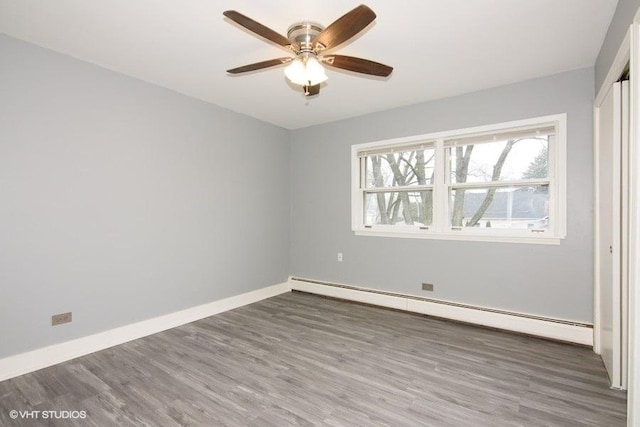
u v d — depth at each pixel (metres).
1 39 2.24
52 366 2.44
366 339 2.96
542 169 3.08
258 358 2.58
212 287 3.68
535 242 3.03
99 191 2.74
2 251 2.24
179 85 3.18
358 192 4.20
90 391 2.11
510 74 2.94
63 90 2.54
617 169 2.12
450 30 2.24
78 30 2.23
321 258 4.52
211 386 2.17
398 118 3.84
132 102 2.96
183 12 2.04
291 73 2.14
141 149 3.03
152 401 2.00
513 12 2.04
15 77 2.30
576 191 2.84
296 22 2.14
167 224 3.24
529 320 3.02
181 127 3.37
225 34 2.29
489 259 3.27
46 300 2.44
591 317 2.78
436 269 3.58
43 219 2.43
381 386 2.17
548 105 2.96
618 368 2.12
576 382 2.21
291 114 4.11
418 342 2.89
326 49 2.08
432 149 3.67
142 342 2.90
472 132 3.36
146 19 2.11
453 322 3.40
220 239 3.77
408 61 2.69
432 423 1.80
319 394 2.08
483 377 2.28
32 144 2.38
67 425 1.79
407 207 3.88
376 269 4.02
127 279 2.93
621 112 2.09
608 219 2.33
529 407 1.94
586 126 2.79
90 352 2.67
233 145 3.93
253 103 3.70
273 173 4.52
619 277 2.13
